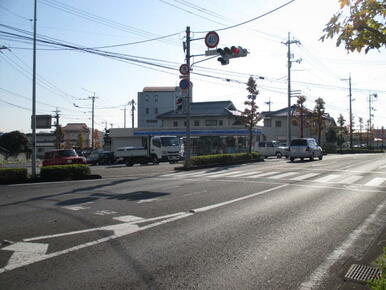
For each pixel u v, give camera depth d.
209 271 4.56
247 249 5.46
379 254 5.28
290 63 40.22
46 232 6.44
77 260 4.94
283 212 8.24
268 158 39.50
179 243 5.75
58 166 17.03
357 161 28.62
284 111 63.44
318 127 56.31
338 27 4.21
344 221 7.36
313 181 14.45
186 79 21.53
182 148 34.41
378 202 9.58
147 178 16.81
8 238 6.09
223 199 10.03
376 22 4.09
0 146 55.47
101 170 23.84
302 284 4.20
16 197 11.16
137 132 49.78
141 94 91.38
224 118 53.69
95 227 6.79
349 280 4.32
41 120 19.81
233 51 17.78
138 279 4.29
